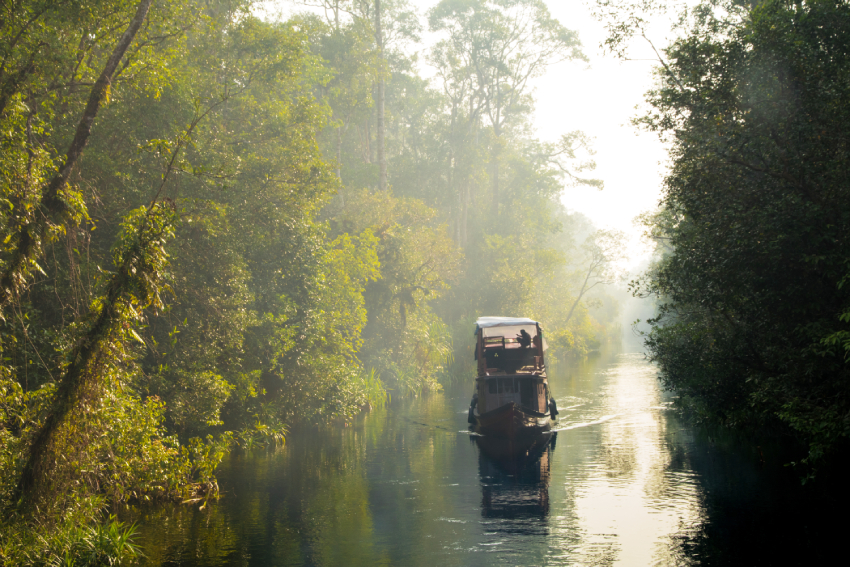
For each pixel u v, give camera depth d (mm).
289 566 8039
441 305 43344
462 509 10555
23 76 9602
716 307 12453
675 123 12625
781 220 9750
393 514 10281
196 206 14164
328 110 19156
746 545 8414
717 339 13133
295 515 10297
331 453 15594
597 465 13766
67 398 8406
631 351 63625
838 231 9531
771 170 10398
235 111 17578
